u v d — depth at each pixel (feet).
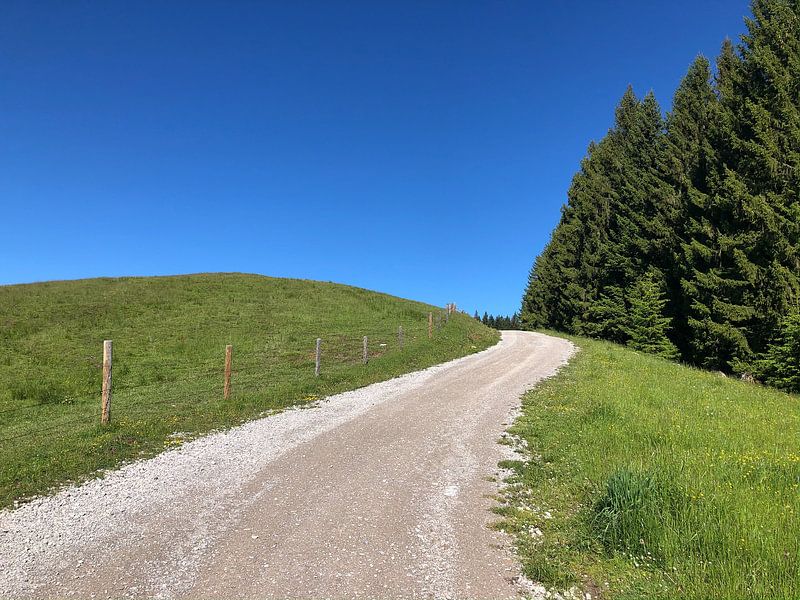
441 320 112.68
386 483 23.45
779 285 77.46
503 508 20.43
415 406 41.60
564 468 24.86
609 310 136.77
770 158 79.46
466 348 84.64
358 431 33.47
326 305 118.32
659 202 118.93
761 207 79.10
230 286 131.95
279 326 94.84
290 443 30.53
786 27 86.43
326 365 64.85
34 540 17.57
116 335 84.07
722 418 37.37
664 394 45.47
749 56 90.79
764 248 82.28
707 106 107.45
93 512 20.08
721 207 88.79
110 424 34.35
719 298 88.43
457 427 34.71
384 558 16.20
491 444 30.58
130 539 17.58
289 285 139.33
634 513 16.83
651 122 147.84
